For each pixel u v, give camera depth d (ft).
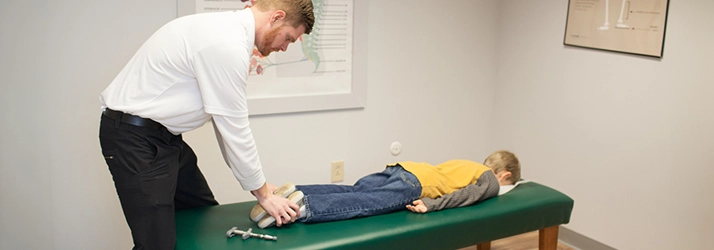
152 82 5.48
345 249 6.15
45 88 7.39
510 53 10.48
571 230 9.79
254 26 5.63
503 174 8.03
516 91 10.46
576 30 9.14
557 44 9.52
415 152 10.41
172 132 5.87
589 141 9.23
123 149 5.57
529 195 7.76
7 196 7.50
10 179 7.47
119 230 8.29
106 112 5.67
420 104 10.19
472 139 10.98
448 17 10.05
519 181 8.38
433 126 10.44
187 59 5.38
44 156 7.57
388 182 7.25
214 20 5.50
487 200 7.54
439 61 10.17
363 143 9.80
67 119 7.61
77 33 7.40
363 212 6.82
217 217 6.72
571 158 9.57
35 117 7.42
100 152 7.91
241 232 6.14
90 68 7.58
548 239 7.95
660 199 8.36
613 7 8.55
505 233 7.36
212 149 8.59
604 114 8.94
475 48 10.50
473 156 11.10
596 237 9.37
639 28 8.27
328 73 9.13
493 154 8.34
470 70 10.56
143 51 5.62
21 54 7.18
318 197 6.66
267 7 5.64
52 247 7.88
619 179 8.87
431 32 9.95
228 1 8.13
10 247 7.66
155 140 5.68
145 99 5.50
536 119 10.12
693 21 7.64
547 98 9.85
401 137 10.17
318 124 9.29
